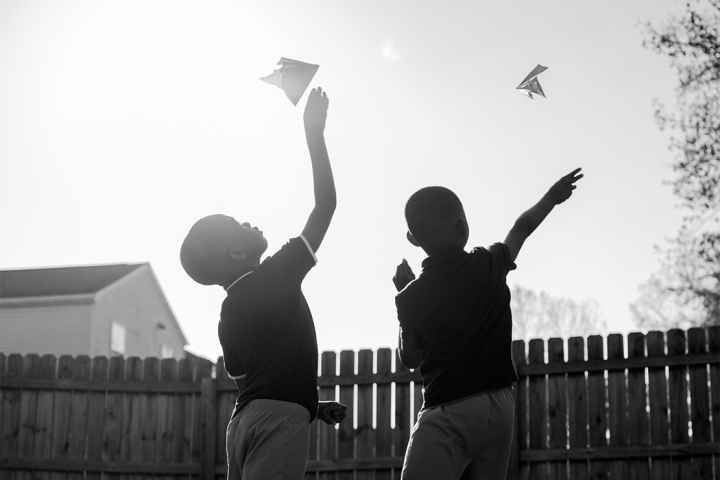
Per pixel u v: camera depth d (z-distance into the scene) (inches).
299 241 126.6
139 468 354.9
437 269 128.4
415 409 333.4
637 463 309.7
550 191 135.8
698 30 541.6
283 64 127.7
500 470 125.4
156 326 1285.7
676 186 549.3
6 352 1103.6
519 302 1230.9
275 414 122.3
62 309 1108.5
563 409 319.6
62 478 359.9
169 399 359.3
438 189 131.6
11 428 366.3
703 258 550.9
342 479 334.3
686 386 309.3
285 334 125.3
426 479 123.4
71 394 366.0
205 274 131.1
